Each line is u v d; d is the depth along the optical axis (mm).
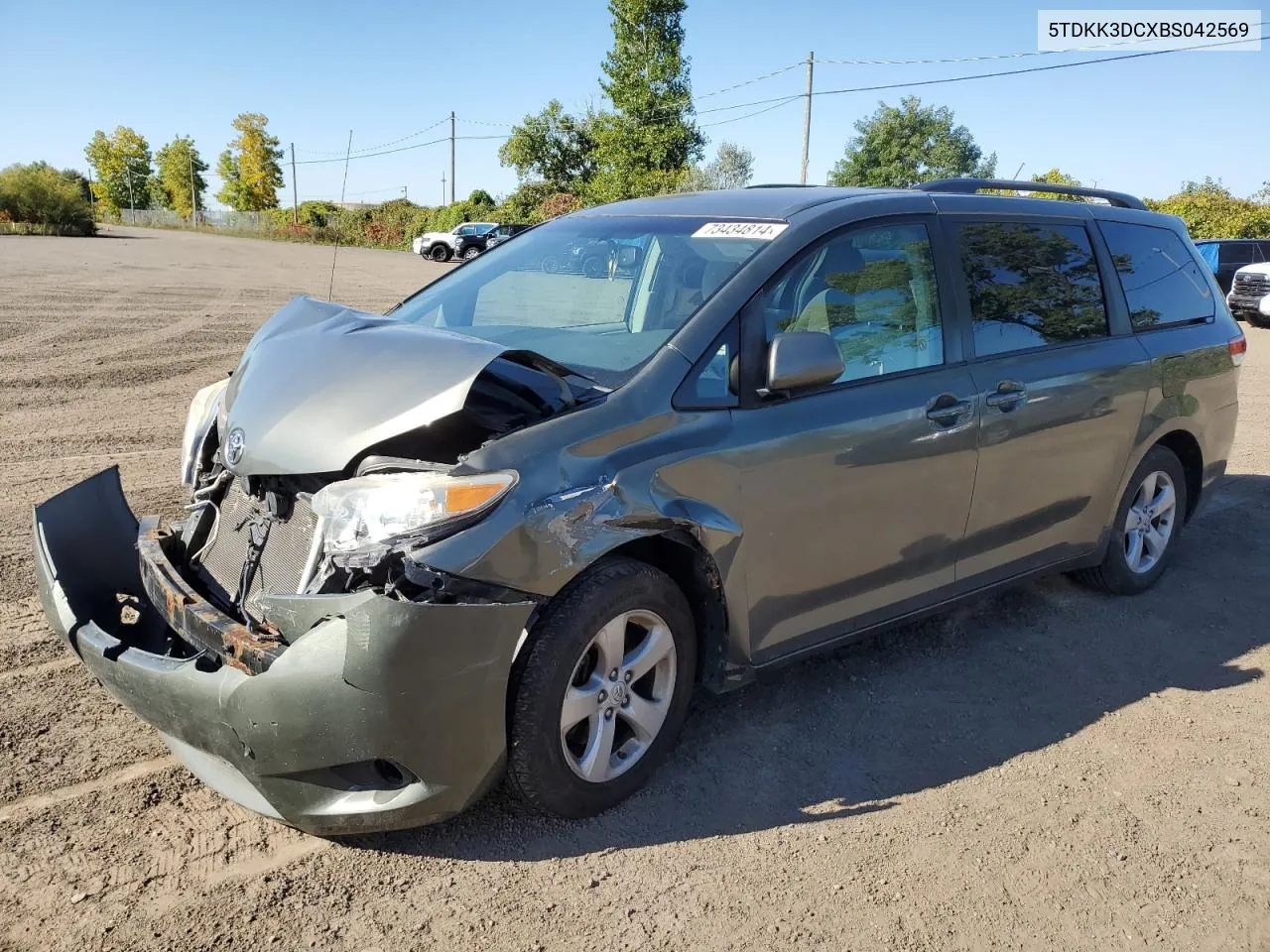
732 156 43531
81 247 36469
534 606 2652
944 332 3803
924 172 53219
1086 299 4480
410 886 2650
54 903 2506
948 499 3773
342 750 2463
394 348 2926
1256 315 19125
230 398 3098
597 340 3352
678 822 2990
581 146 55875
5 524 5332
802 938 2539
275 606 2518
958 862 2875
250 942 2416
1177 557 5641
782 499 3215
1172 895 2781
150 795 2984
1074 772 3387
